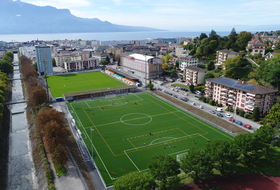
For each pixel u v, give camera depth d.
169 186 83.00
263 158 100.12
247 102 148.88
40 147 109.94
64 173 91.06
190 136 123.94
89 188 83.25
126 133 127.69
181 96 196.62
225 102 168.00
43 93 158.62
